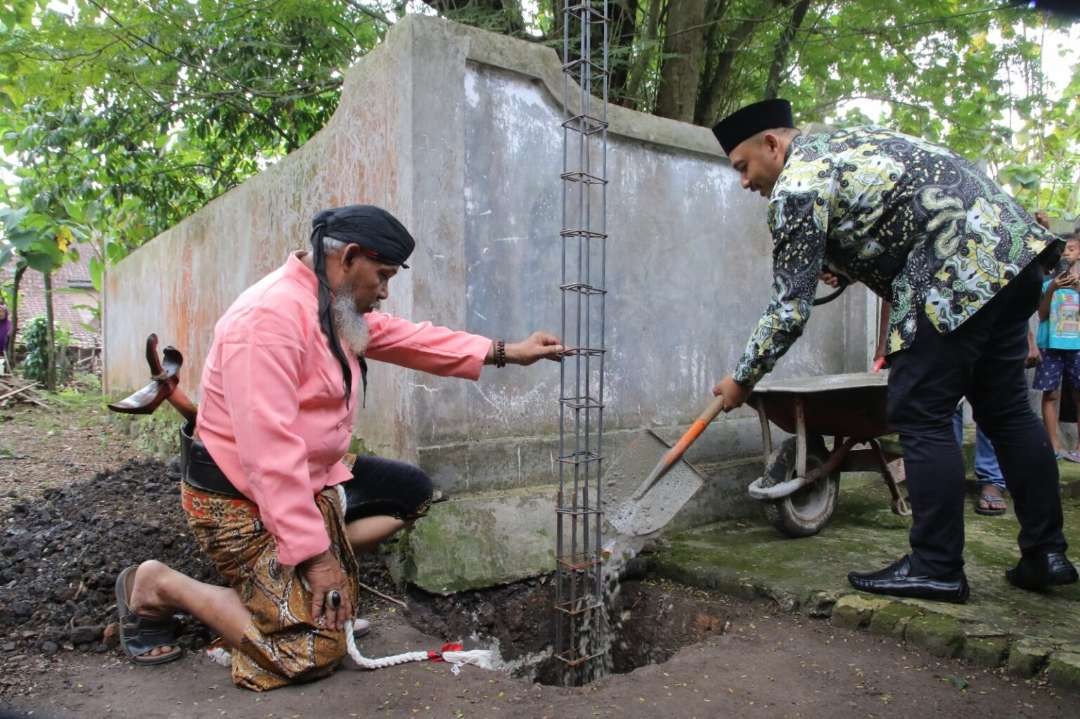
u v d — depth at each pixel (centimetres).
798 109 786
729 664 246
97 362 1617
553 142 358
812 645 260
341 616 227
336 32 696
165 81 690
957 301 253
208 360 229
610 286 382
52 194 1002
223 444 222
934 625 254
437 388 322
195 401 603
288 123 844
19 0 572
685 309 415
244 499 224
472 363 269
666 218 405
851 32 662
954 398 266
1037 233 253
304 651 224
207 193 988
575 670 320
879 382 354
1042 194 1302
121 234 1122
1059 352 525
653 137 392
